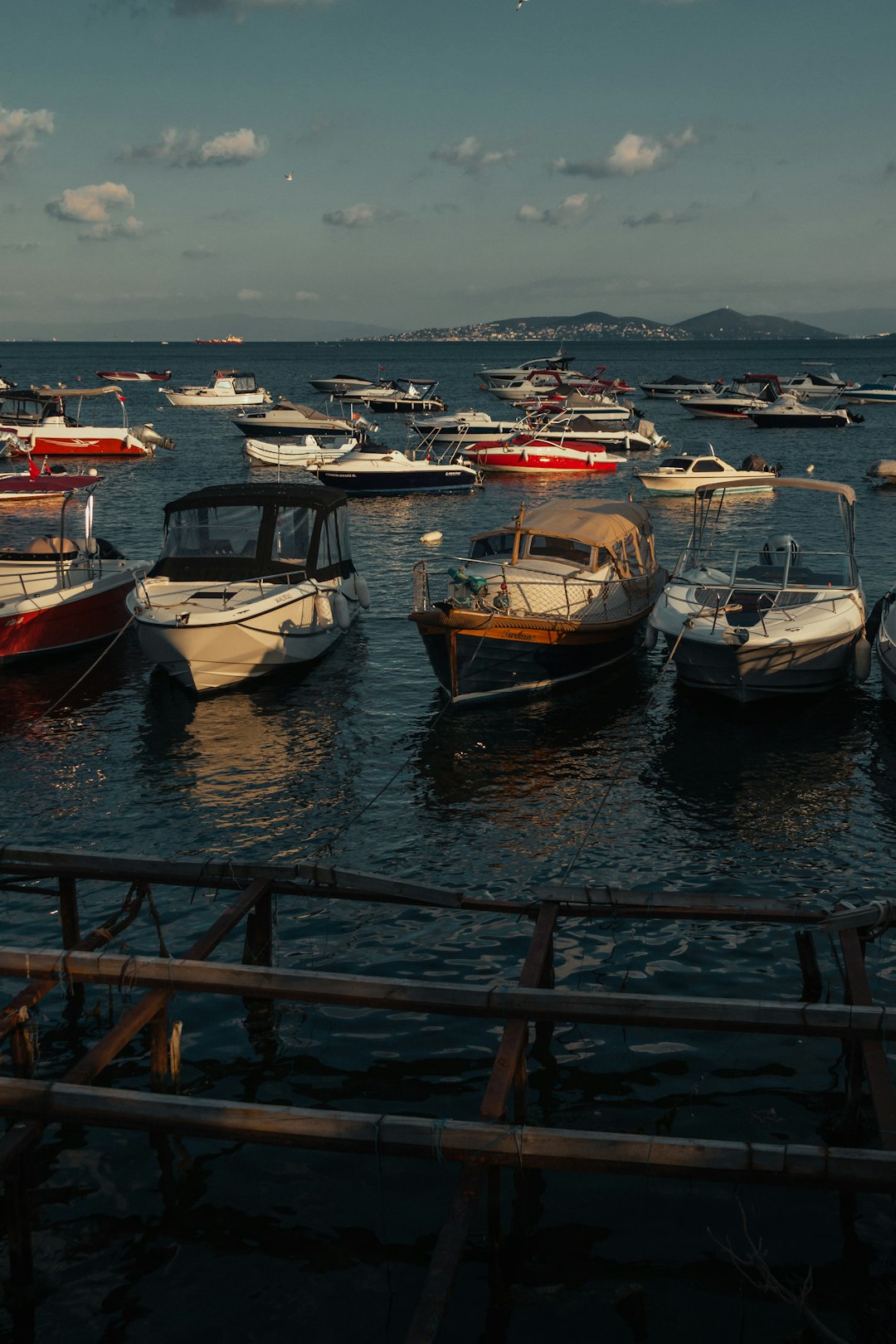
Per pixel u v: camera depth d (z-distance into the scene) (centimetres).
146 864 968
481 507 4122
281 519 2003
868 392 9569
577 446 5384
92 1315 633
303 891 952
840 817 1354
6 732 1666
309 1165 752
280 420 6350
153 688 1897
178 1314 632
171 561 2016
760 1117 795
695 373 17825
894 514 3700
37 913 1104
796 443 6378
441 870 1207
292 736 1652
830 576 1983
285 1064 861
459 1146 615
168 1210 710
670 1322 624
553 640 1811
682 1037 898
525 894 1152
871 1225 693
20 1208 657
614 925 1090
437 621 1712
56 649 2066
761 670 1736
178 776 1485
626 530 2039
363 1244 682
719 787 1455
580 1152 604
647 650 2166
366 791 1438
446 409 9188
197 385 13812
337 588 2067
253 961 978
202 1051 878
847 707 1808
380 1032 905
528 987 778
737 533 3431
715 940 1059
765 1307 634
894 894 1152
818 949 1034
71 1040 904
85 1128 790
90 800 1398
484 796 1425
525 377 10338
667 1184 730
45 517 3706
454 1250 567
